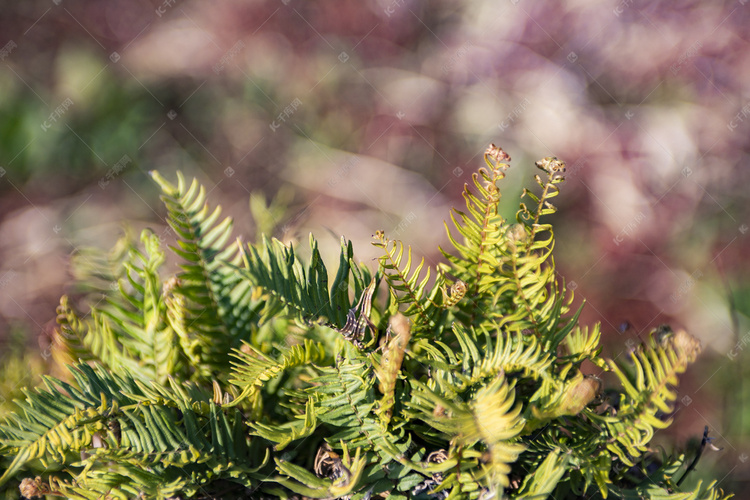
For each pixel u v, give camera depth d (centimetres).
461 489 97
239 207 267
